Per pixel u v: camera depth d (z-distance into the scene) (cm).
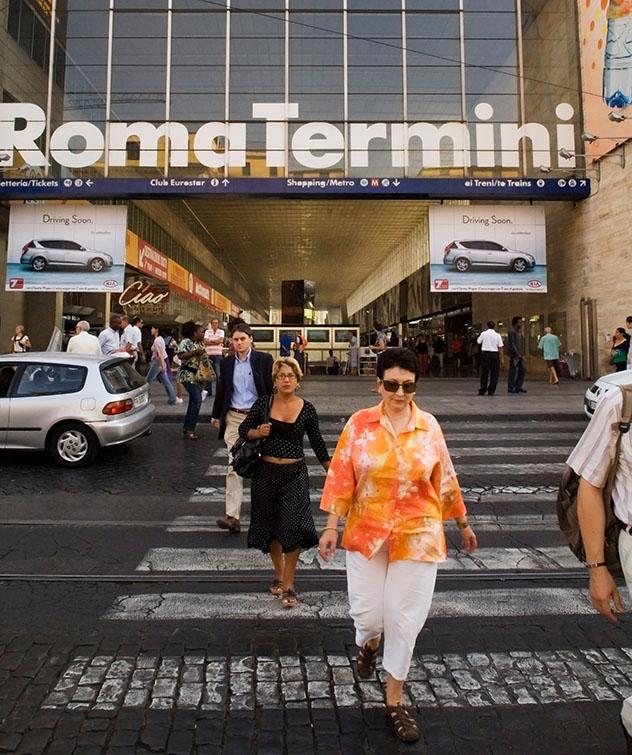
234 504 538
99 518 580
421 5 1959
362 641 271
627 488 216
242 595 409
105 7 1941
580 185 1869
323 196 1877
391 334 2322
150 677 303
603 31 1773
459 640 346
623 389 221
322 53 1953
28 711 273
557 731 262
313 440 401
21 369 798
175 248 2722
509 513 596
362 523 263
